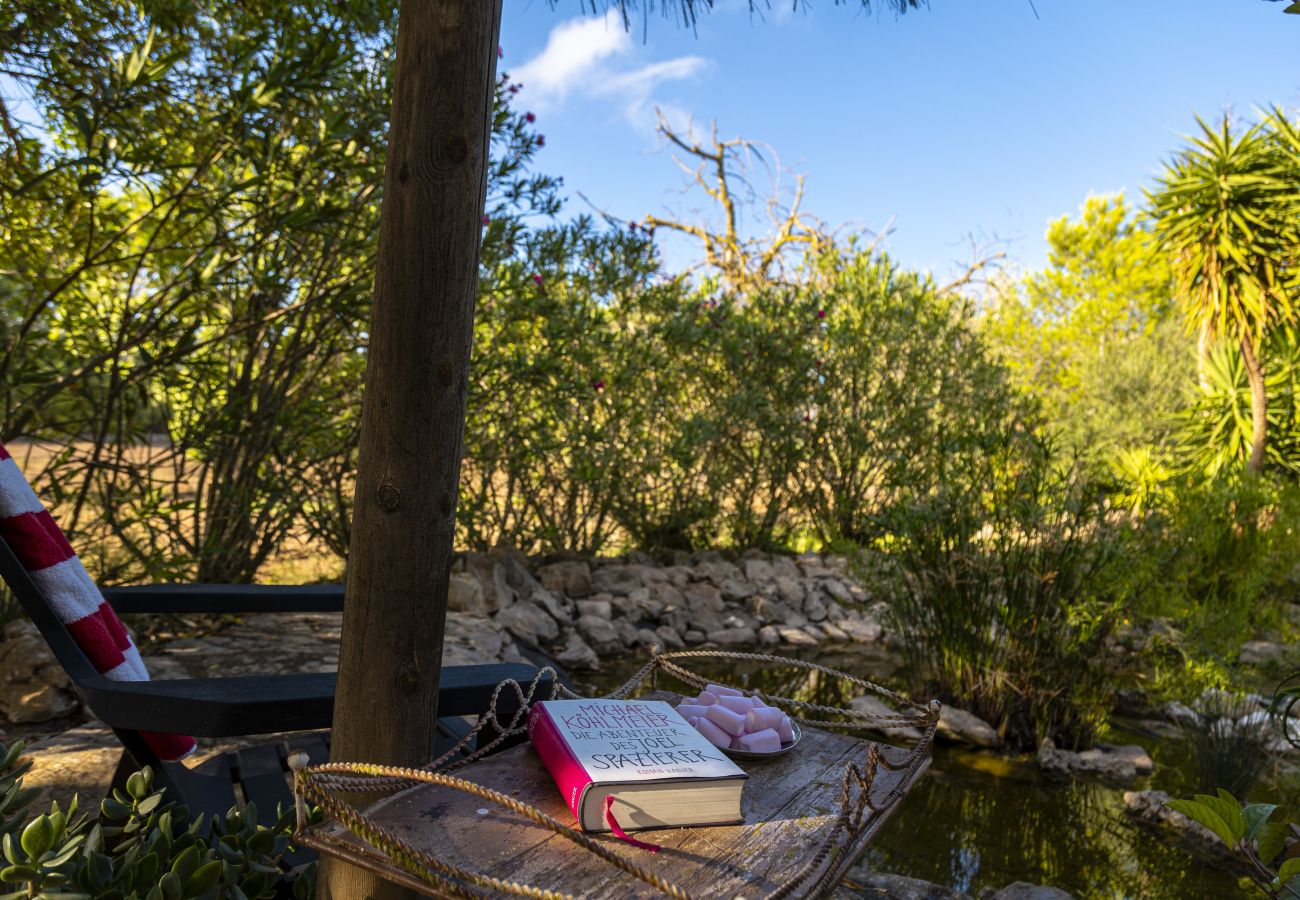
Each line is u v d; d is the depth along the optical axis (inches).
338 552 197.2
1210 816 56.9
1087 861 117.7
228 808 74.5
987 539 168.7
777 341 270.1
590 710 57.6
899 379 310.8
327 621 163.6
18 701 111.9
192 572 164.9
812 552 286.0
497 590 200.5
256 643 145.5
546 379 205.9
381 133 154.2
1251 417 339.0
